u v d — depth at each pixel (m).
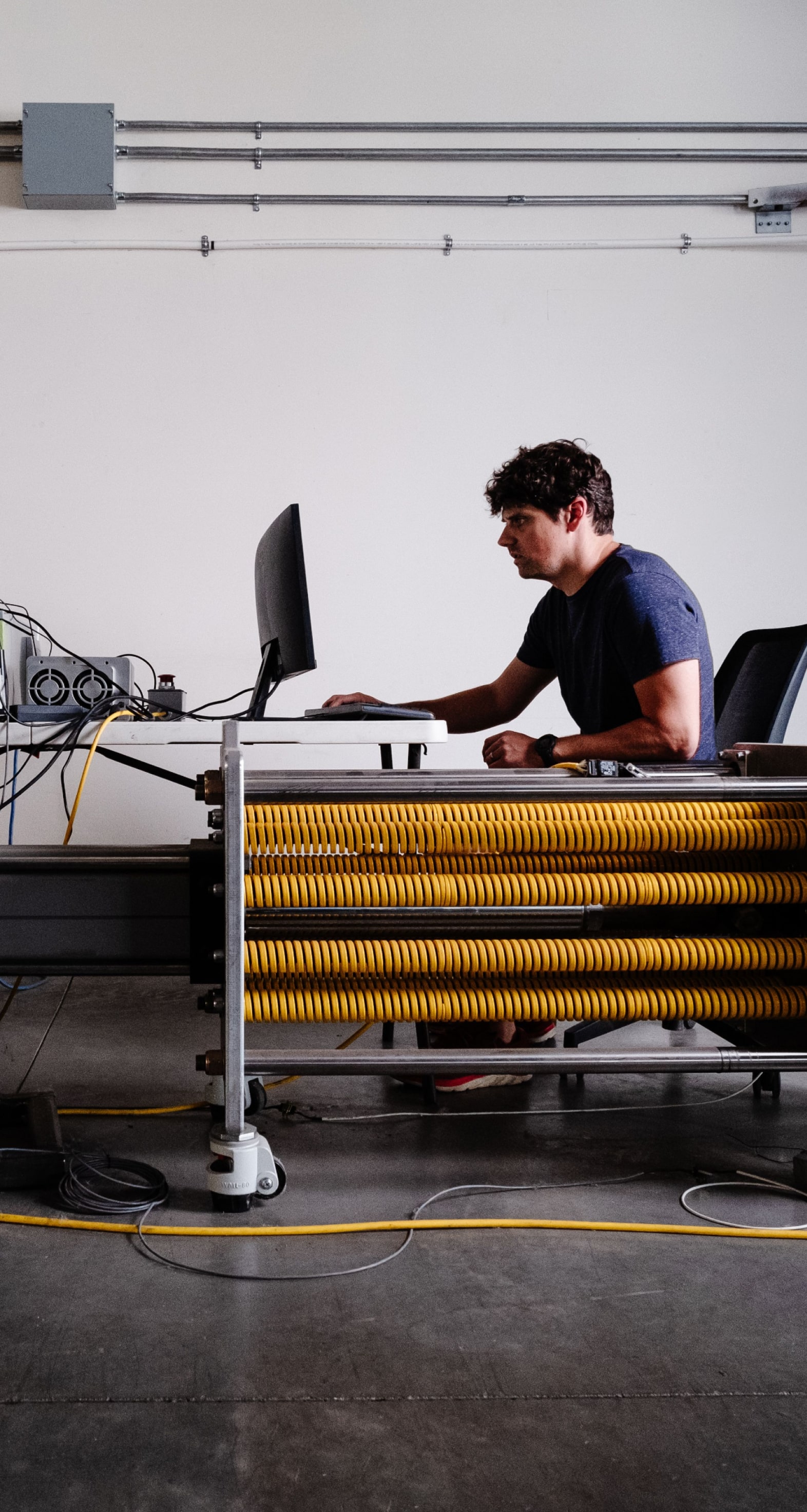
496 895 1.30
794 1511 0.71
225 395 3.31
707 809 1.34
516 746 1.64
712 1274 1.06
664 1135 1.50
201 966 1.36
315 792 1.30
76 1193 1.21
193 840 1.42
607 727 1.79
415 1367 0.88
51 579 3.28
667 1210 1.22
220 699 3.31
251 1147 1.21
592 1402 0.83
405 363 3.36
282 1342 0.92
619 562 1.75
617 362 3.40
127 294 3.29
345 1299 1.00
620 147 3.38
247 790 1.29
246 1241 1.13
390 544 3.36
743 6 3.40
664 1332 0.94
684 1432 0.80
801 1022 1.42
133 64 3.28
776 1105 1.67
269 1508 0.70
